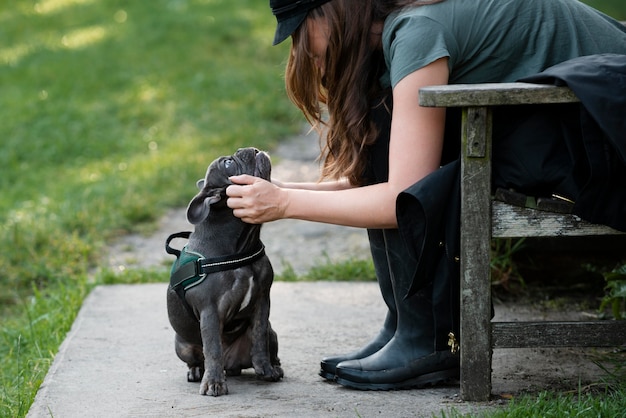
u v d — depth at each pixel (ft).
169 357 22.06
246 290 19.01
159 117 56.39
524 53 18.30
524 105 17.57
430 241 17.33
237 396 18.98
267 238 36.81
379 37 18.58
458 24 17.83
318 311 25.96
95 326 24.86
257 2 87.81
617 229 17.12
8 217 40.37
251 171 19.10
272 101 58.23
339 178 20.13
